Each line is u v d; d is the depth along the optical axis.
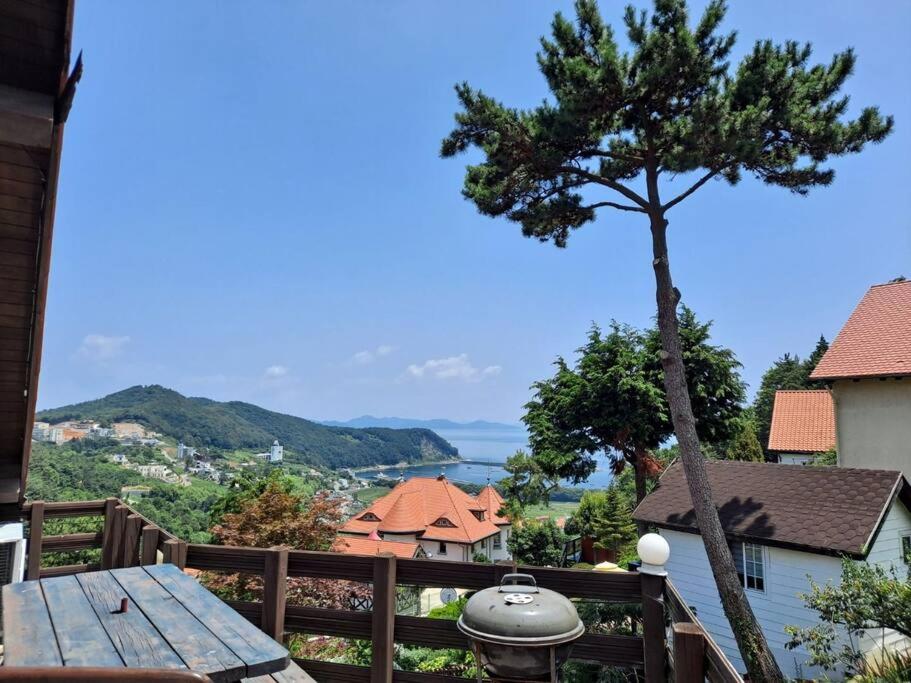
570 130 11.10
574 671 7.39
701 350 20.44
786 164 11.82
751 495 12.97
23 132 3.41
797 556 10.89
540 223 13.41
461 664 8.70
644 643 3.20
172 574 3.35
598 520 25.67
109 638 2.30
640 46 10.87
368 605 10.28
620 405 20.28
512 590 3.05
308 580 9.43
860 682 7.14
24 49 3.45
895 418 15.58
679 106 11.55
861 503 11.11
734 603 9.89
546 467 21.94
